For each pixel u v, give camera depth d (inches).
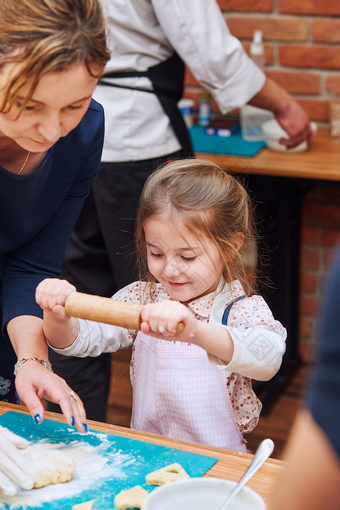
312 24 124.8
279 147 117.9
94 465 47.2
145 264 66.2
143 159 94.7
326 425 26.7
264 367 54.9
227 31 99.7
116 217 96.5
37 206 59.8
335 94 127.5
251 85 103.9
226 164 112.3
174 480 44.6
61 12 41.5
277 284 121.2
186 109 129.8
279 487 28.5
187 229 58.4
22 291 61.7
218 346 52.6
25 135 45.2
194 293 60.1
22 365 55.2
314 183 109.8
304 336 137.5
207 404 60.5
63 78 41.7
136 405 64.1
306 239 133.0
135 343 64.2
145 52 92.7
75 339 59.1
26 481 44.3
